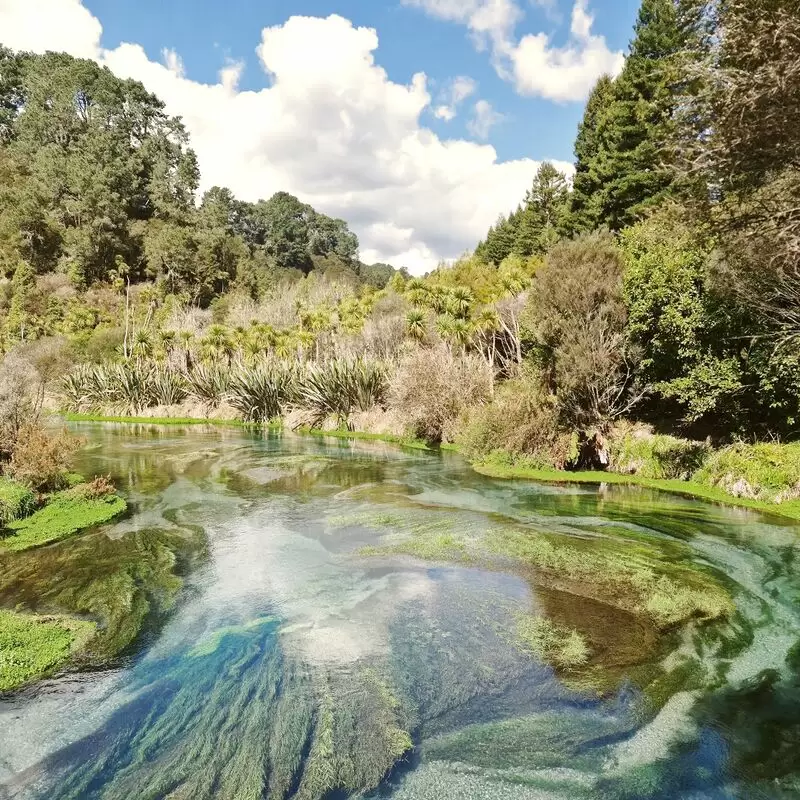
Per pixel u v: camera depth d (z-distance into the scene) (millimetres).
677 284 14031
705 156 8578
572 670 5582
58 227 70750
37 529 10164
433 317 30062
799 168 8172
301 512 11539
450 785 4098
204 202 98938
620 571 8094
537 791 4035
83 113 93312
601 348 15242
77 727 4758
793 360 11070
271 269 95812
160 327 50062
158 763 4324
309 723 4793
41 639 6145
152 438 24047
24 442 12953
